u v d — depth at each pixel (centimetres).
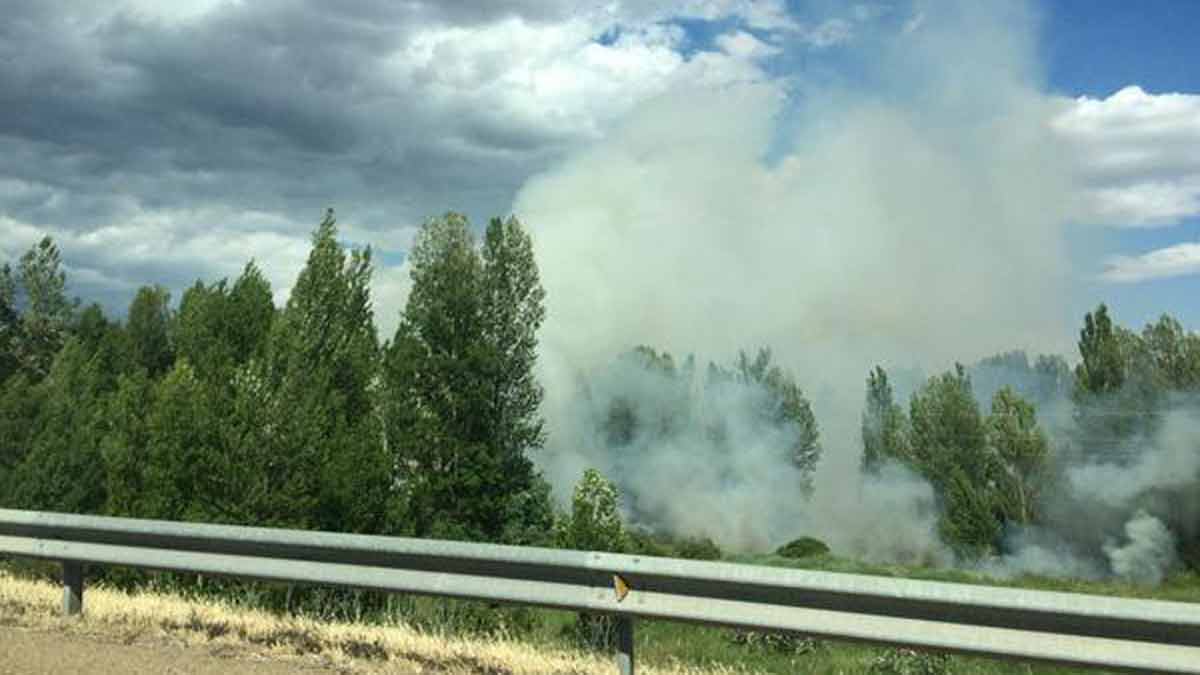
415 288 5228
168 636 821
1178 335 8094
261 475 2312
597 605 698
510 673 737
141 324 6159
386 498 2573
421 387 5022
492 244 5372
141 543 868
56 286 7569
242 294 3381
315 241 2686
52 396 3884
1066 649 580
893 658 1227
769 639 1100
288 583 826
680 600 676
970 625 603
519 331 5362
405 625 895
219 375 2569
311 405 2414
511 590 727
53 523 891
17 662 710
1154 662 564
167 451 2305
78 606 905
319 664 743
